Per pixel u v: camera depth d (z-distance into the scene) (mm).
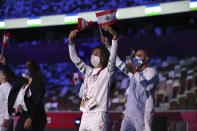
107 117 3908
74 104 13570
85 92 4035
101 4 18828
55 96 15320
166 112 9656
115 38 3916
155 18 15742
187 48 15234
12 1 20047
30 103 5105
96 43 17281
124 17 13516
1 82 6582
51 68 19141
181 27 17531
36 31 17609
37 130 5098
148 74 5180
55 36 18297
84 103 3982
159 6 12992
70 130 10383
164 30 17891
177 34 15164
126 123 5234
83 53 16891
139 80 4973
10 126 8430
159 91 13406
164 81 14562
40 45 17156
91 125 3838
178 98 12648
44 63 17734
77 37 17734
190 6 12469
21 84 5297
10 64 17953
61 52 17047
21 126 5031
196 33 14922
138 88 5238
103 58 4160
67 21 14477
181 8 12609
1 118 6352
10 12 19766
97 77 3994
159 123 7195
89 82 4027
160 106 12320
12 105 5191
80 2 19328
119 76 15836
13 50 17312
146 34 18109
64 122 10773
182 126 8977
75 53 4352
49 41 18625
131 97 5266
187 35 15055
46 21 14773
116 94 13805
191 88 13375
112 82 4062
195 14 14516
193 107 11422
